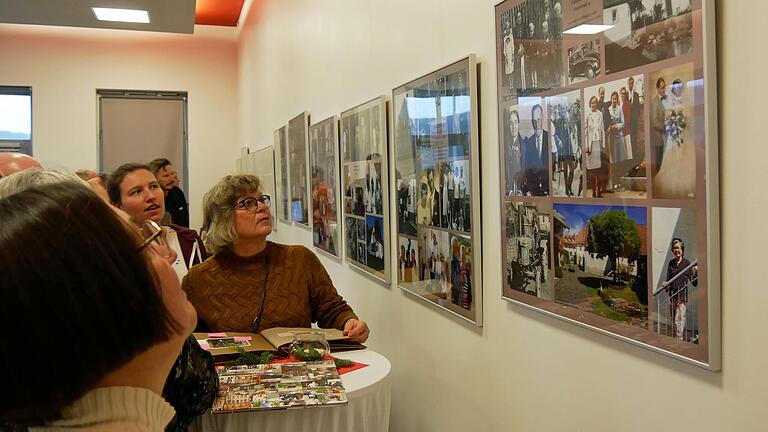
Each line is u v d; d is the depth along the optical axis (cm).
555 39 150
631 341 127
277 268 236
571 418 153
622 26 126
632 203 125
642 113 121
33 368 53
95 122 827
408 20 255
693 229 110
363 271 326
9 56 791
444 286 222
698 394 114
